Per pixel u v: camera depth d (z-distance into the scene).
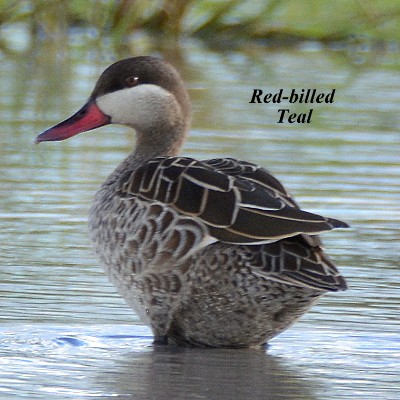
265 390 9.23
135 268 10.55
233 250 10.09
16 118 19.25
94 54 25.98
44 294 11.64
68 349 10.21
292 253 9.95
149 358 10.10
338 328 10.96
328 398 9.03
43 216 14.31
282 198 10.45
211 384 9.38
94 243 11.07
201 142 17.89
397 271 12.50
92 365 9.79
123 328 10.94
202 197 10.26
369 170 16.70
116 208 10.76
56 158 17.06
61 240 13.43
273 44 29.20
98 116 12.26
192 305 10.41
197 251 10.18
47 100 20.56
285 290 10.06
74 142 18.20
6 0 28.62
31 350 10.10
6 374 9.40
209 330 10.50
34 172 16.23
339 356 10.20
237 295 10.18
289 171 16.45
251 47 28.47
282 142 18.20
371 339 10.64
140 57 12.25
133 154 12.15
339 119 20.03
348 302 11.64
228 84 22.64
